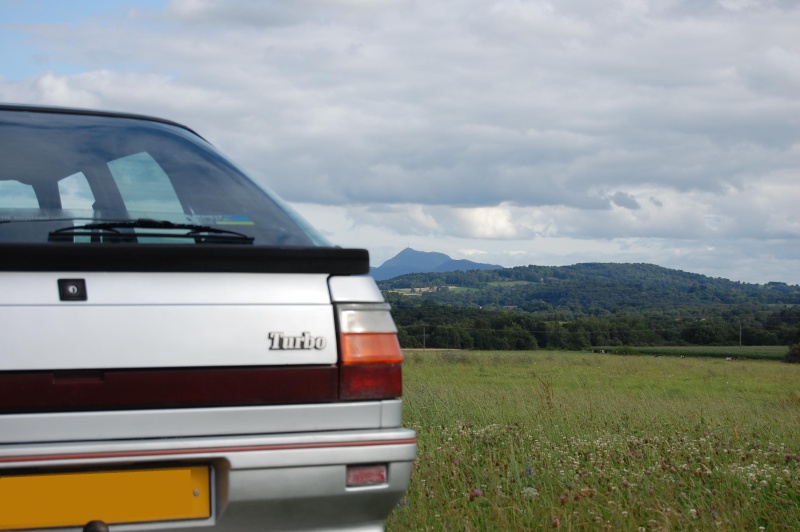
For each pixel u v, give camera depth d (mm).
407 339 95000
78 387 2277
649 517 4441
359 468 2504
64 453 2215
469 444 6660
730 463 5965
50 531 2219
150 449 2287
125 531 2271
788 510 4613
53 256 2297
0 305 2248
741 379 35875
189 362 2377
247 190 2930
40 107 3127
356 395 2527
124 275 2375
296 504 2430
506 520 4141
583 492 4605
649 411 11586
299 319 2496
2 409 2219
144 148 3006
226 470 2354
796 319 111500
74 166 2783
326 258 2572
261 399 2438
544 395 13602
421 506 4398
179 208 2711
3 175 2646
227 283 2461
